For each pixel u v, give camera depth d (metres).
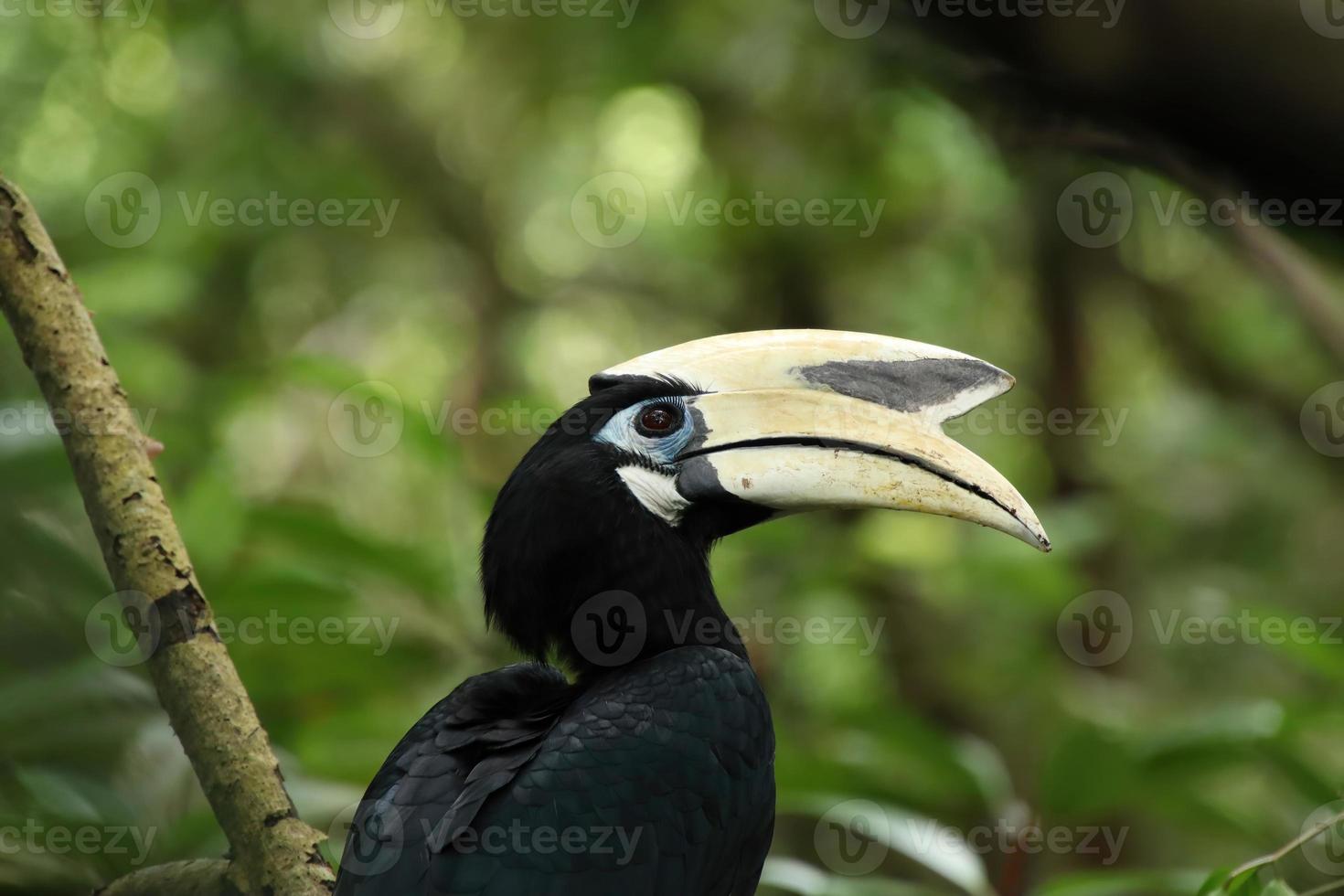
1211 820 8.32
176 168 15.38
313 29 16.14
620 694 6.20
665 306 17.92
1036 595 12.45
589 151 17.55
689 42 15.78
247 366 12.84
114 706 6.54
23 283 5.64
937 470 6.48
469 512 10.38
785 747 9.02
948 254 16.73
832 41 14.88
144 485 5.61
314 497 13.90
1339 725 7.98
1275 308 14.99
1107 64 2.07
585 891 5.52
